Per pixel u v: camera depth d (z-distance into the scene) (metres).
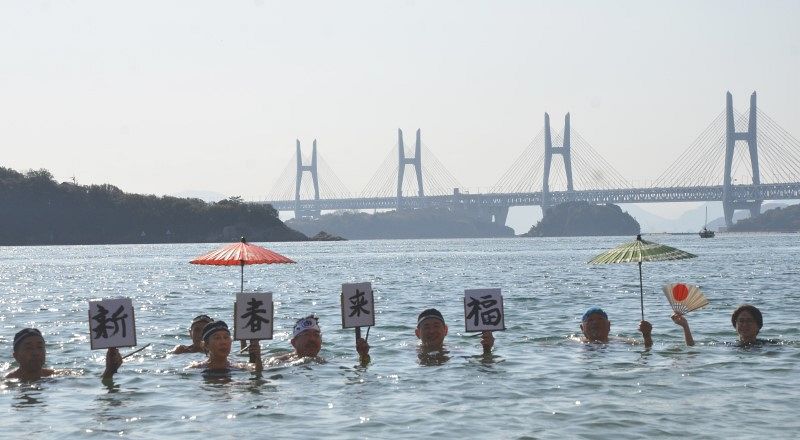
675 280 48.72
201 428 13.49
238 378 17.33
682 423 13.40
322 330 25.12
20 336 17.56
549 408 14.46
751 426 13.20
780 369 17.45
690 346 20.45
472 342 21.92
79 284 53.91
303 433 13.12
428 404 14.87
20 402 15.40
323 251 145.75
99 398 15.66
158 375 17.73
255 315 18.17
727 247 134.50
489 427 13.31
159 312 32.91
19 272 72.44
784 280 47.59
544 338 22.47
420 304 35.00
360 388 16.25
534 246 173.50
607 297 36.75
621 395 15.34
